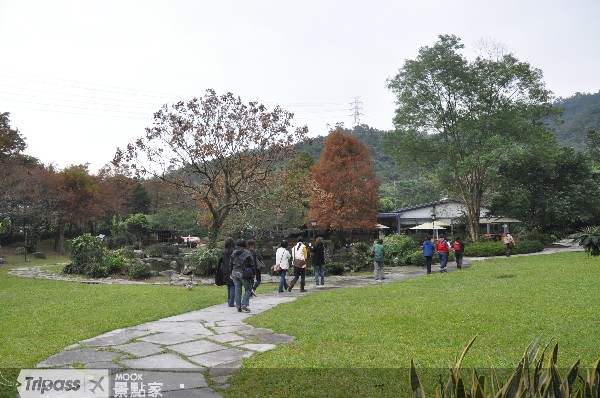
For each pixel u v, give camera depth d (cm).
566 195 3759
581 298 1043
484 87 3231
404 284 1491
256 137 2222
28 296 1284
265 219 3344
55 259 3167
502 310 933
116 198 4516
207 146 2119
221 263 1112
